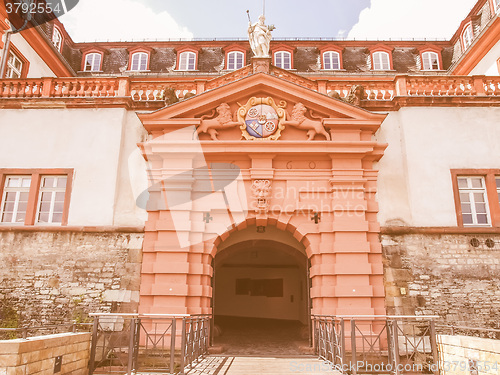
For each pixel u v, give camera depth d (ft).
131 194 39.75
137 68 67.41
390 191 39.40
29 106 41.88
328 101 39.81
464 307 36.24
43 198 40.47
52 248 38.17
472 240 37.83
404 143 40.22
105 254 37.96
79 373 27.73
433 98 40.86
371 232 37.96
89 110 41.83
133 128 41.78
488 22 54.13
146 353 34.65
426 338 35.32
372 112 39.37
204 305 37.17
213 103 40.37
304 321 63.05
